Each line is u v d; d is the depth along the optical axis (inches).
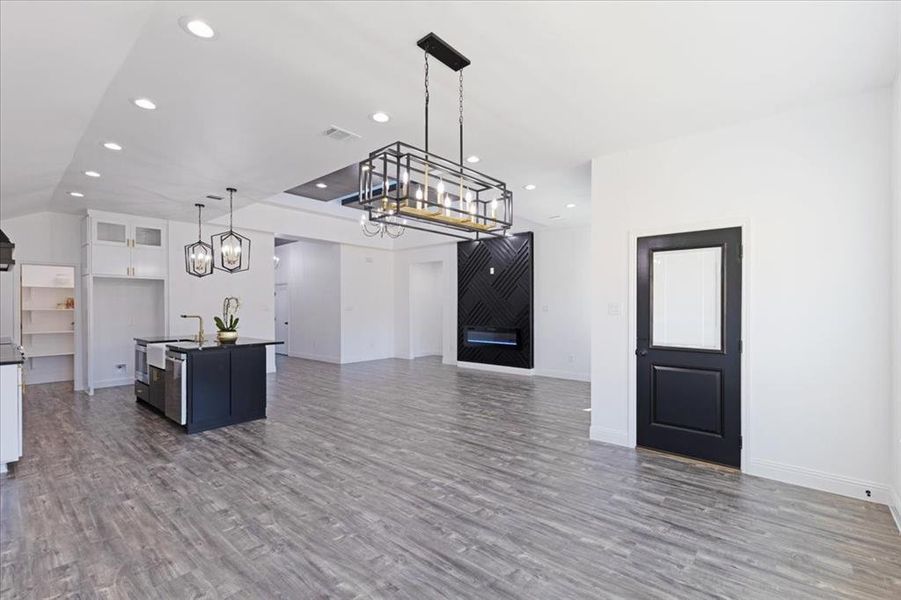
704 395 141.6
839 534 98.3
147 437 169.0
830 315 120.4
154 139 145.3
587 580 82.4
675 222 145.9
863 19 84.0
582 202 234.7
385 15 82.8
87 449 154.7
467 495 118.9
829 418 120.5
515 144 150.6
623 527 101.7
